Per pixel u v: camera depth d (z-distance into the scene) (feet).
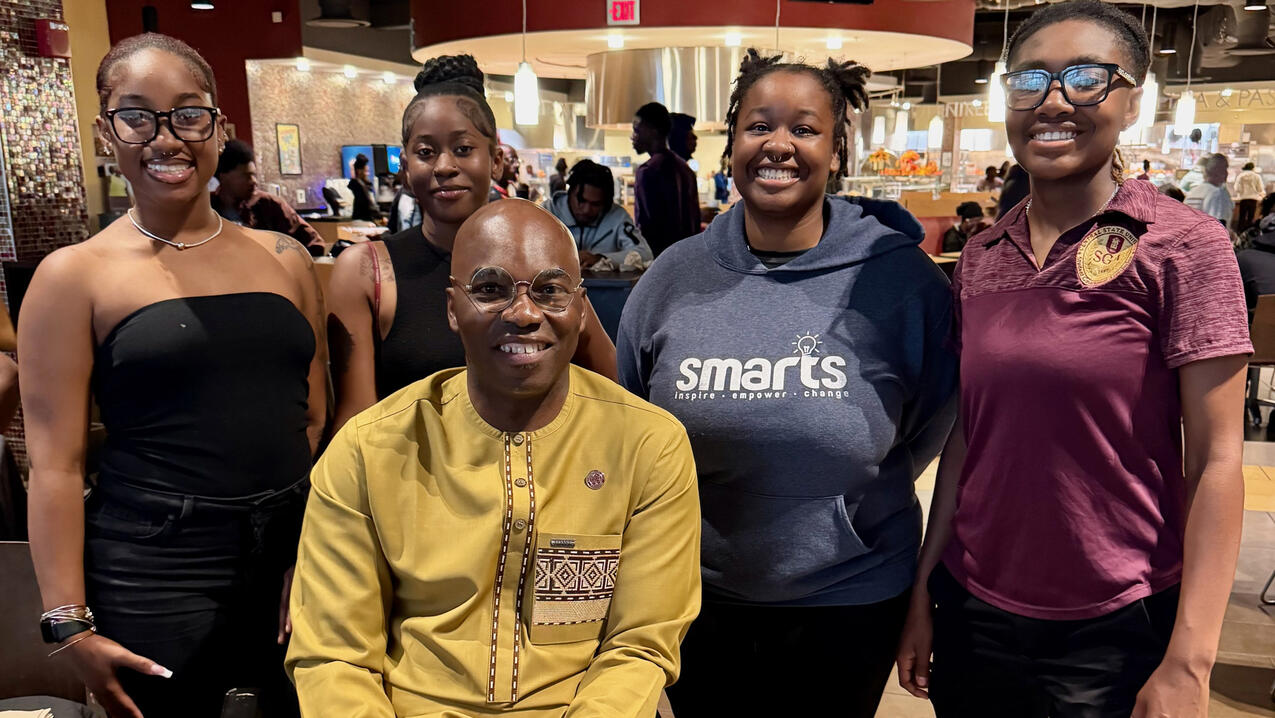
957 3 24.75
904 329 5.16
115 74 4.89
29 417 4.99
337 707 3.75
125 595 5.08
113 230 5.16
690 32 22.70
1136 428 4.37
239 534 5.23
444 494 4.07
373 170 40.78
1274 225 17.25
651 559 4.09
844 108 5.31
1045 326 4.44
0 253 13.69
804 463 4.99
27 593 5.52
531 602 4.04
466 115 5.48
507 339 3.85
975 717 5.05
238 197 14.88
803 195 5.10
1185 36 37.83
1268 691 8.76
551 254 3.87
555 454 4.12
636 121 14.94
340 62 35.09
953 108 59.26
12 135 13.48
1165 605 4.54
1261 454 16.01
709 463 5.16
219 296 5.18
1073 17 4.34
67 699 5.56
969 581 4.93
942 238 29.94
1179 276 4.17
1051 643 4.66
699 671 5.62
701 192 37.96
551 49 26.16
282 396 5.37
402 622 4.10
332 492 4.09
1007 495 4.64
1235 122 53.93
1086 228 4.42
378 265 5.57
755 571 5.18
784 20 21.77
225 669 5.34
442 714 3.88
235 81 29.37
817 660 5.34
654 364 5.49
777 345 5.10
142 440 5.08
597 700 3.80
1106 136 4.30
